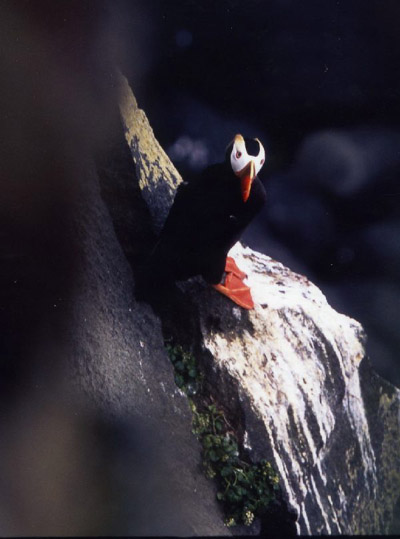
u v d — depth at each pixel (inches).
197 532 462.0
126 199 512.1
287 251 1026.7
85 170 485.1
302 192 1071.6
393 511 648.4
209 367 514.6
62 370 426.3
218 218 452.4
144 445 456.8
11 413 390.6
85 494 409.1
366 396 636.7
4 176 435.2
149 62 1115.3
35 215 442.0
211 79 1130.7
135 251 514.3
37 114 460.1
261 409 513.0
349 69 1149.1
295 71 1139.3
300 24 1155.9
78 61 494.9
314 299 620.4
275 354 550.0
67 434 413.7
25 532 366.6
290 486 524.7
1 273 417.4
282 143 1111.0
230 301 534.6
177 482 469.7
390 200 1068.5
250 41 1145.4
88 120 492.4
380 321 978.7
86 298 455.5
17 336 410.3
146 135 554.9
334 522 571.8
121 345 474.9
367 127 1123.3
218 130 1111.0
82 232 467.8
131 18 1101.7
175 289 518.3
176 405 498.6
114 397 454.3
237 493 498.9
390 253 1029.8
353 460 613.6
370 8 1127.6
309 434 556.7
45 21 479.2
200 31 1128.8
